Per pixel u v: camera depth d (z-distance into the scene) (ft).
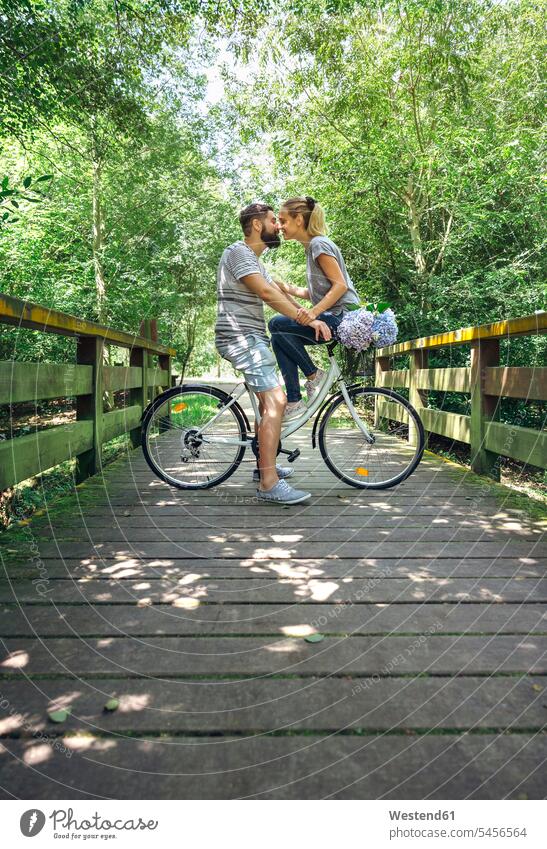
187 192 35.60
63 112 20.70
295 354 10.61
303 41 24.08
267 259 29.30
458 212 22.72
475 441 12.77
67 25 18.21
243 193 34.12
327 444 11.81
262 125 27.58
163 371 23.29
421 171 23.56
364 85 23.68
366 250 27.91
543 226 22.95
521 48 24.67
